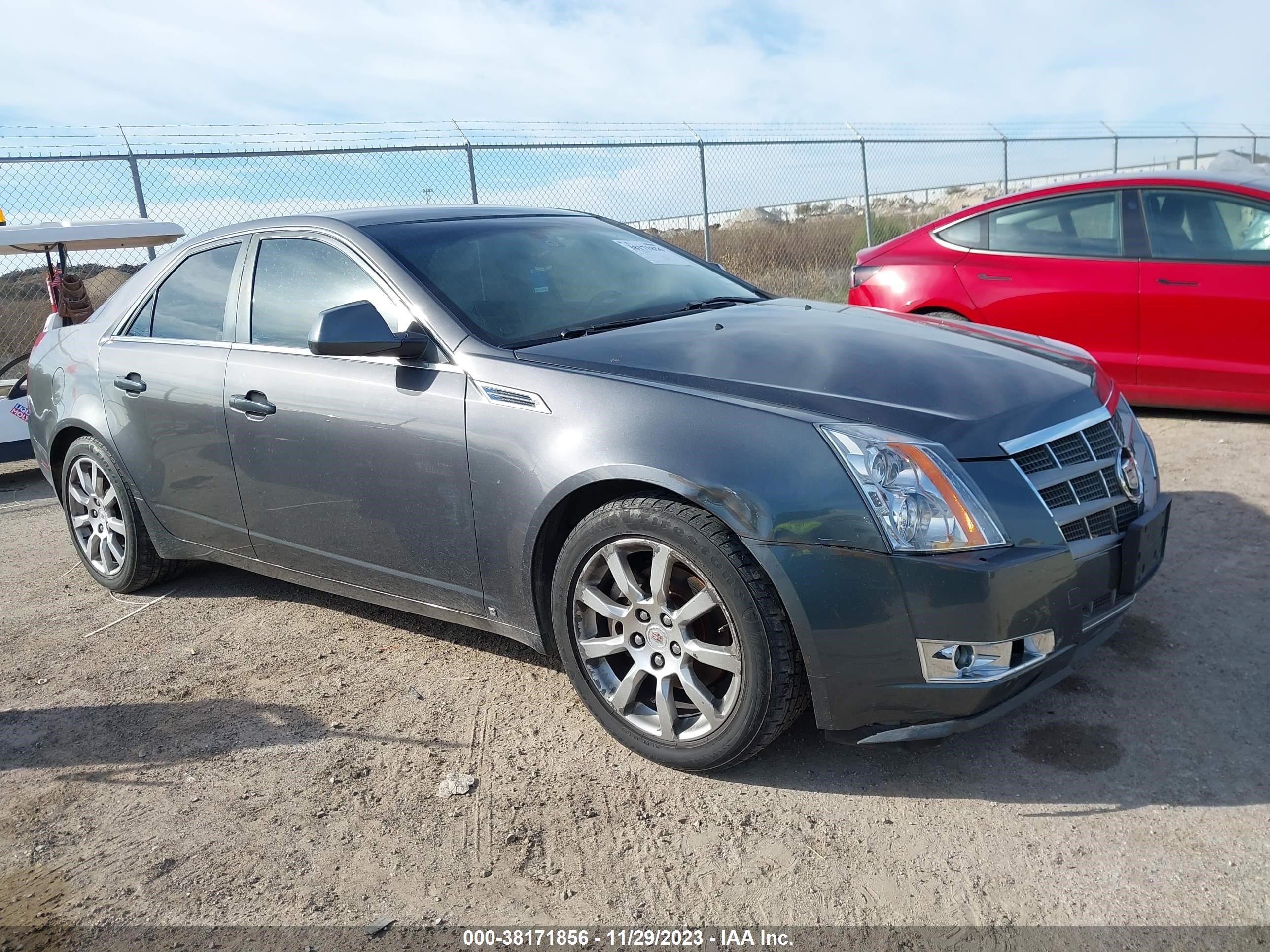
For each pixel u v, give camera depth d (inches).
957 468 92.3
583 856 92.5
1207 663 119.4
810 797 99.8
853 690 93.9
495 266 131.6
